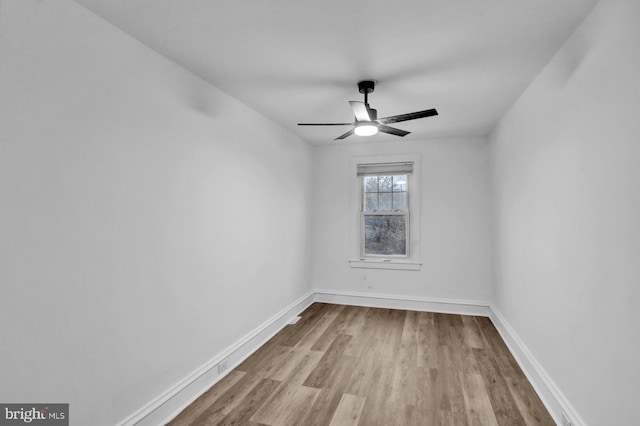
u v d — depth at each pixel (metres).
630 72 1.34
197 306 2.42
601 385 1.59
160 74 2.12
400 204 4.77
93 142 1.68
